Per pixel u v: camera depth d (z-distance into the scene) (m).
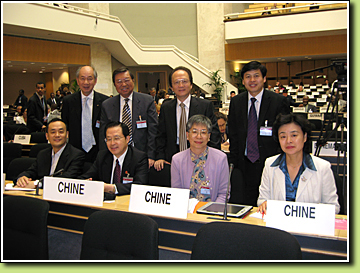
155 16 14.23
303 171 1.77
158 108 6.98
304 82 15.01
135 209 1.77
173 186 2.20
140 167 2.42
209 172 2.13
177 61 12.71
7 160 3.92
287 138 1.73
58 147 2.70
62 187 2.00
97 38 9.96
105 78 11.13
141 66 13.62
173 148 2.71
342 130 2.77
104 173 2.45
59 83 12.70
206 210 1.77
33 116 5.61
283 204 1.51
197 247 1.32
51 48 9.81
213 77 12.79
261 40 12.92
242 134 2.66
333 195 1.75
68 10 8.95
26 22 8.07
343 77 2.87
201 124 2.06
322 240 1.43
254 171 2.61
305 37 12.37
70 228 1.94
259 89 2.58
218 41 13.58
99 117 3.15
